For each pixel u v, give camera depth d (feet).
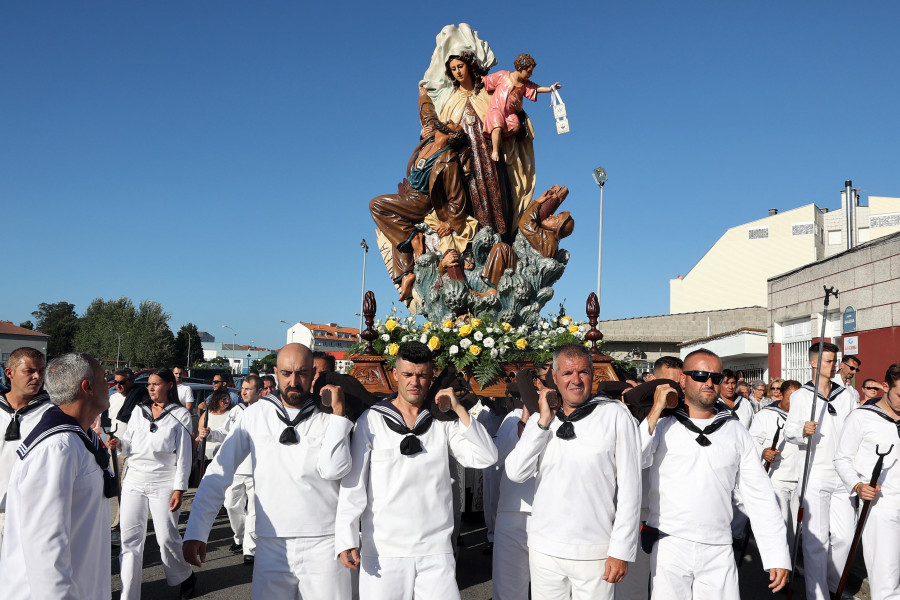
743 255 132.46
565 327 28.19
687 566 13.70
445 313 36.58
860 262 43.24
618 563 12.79
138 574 19.06
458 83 40.22
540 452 13.60
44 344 207.51
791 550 23.95
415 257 39.04
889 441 17.44
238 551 26.40
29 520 9.87
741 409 29.66
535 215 38.22
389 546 12.84
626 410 13.73
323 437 13.94
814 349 21.58
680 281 137.90
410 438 13.07
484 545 26.16
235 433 14.21
